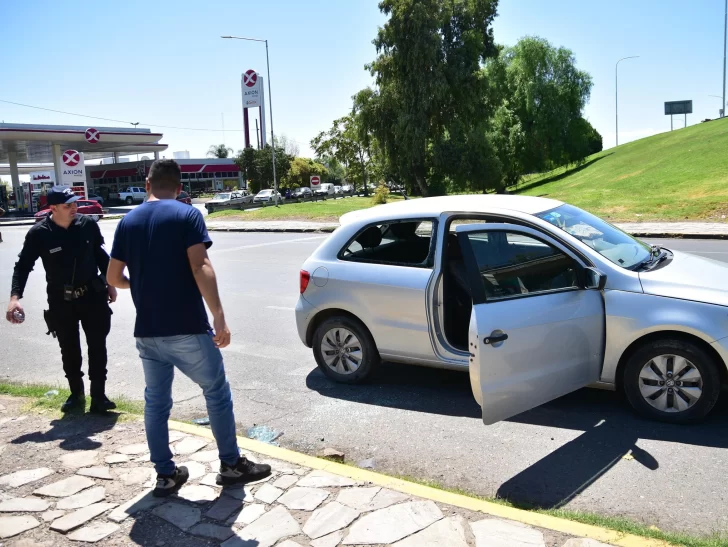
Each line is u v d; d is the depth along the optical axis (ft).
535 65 203.41
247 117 263.49
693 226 59.67
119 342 26.02
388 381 18.98
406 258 17.62
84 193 126.31
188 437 14.44
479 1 130.31
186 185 277.85
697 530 10.43
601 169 196.34
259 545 9.96
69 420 15.85
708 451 13.24
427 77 125.49
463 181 135.33
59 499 11.68
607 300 14.66
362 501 11.23
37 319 31.58
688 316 13.87
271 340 25.05
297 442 14.92
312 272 18.76
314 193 199.11
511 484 12.37
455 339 17.10
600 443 13.91
